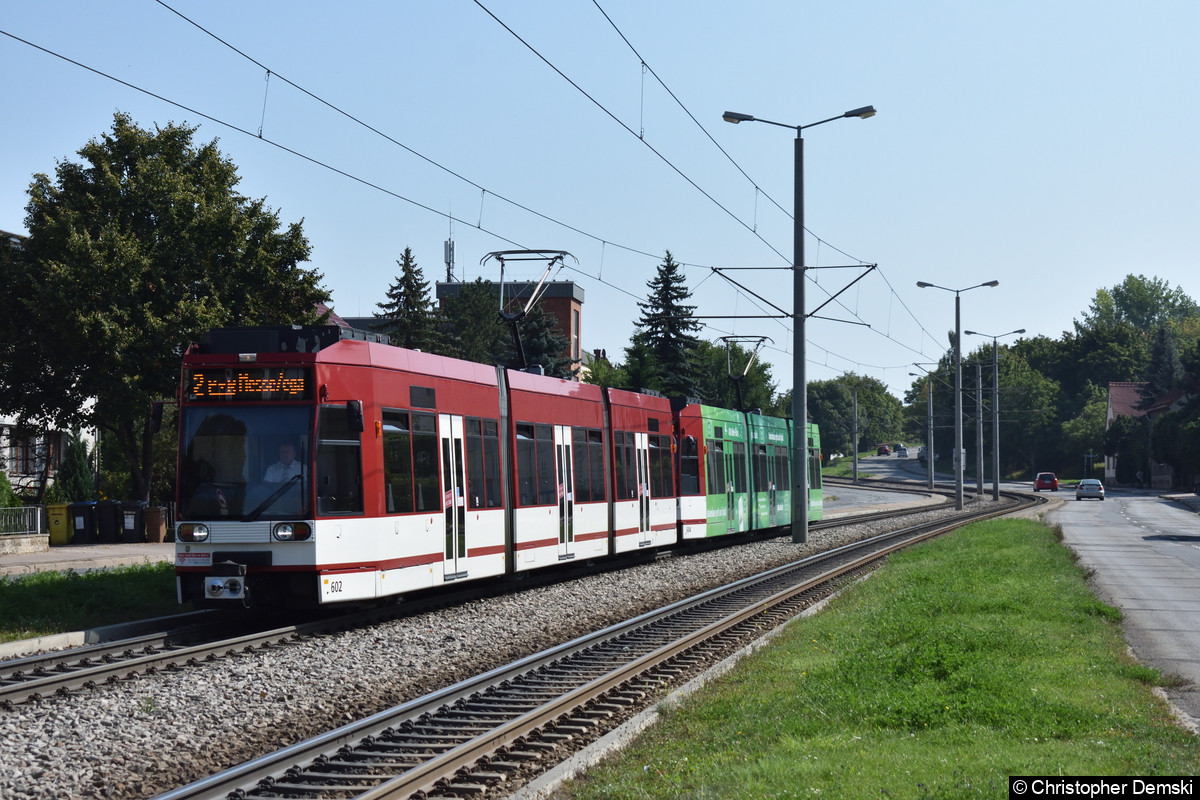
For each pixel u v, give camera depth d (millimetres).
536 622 16906
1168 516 53531
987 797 6934
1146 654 13195
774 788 7398
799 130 33594
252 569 15250
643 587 22016
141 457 38219
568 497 22656
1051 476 93500
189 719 10141
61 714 10086
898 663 11398
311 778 8125
